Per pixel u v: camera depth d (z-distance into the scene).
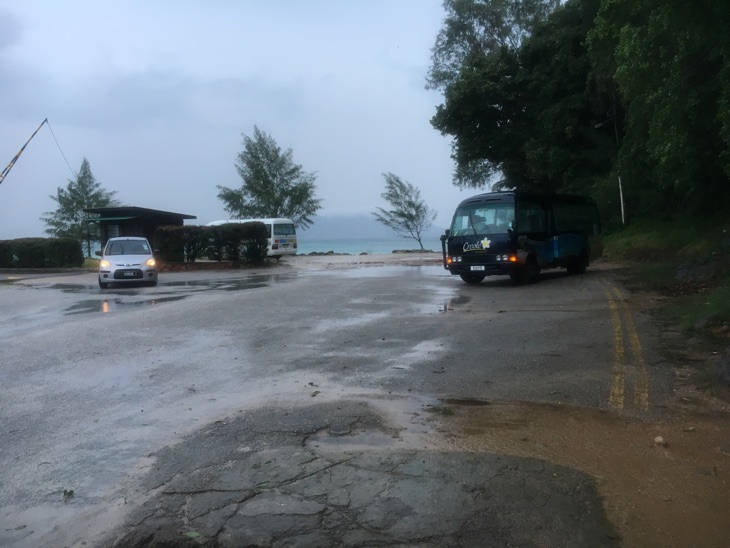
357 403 6.16
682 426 5.37
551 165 30.12
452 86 33.78
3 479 4.64
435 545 3.53
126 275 20.23
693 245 20.39
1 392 7.05
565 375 7.08
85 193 48.69
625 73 13.52
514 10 37.47
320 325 11.13
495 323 10.77
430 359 8.12
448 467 4.52
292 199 51.72
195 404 6.39
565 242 19.44
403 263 30.06
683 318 10.03
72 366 8.32
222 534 3.69
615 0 12.59
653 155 15.13
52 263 30.67
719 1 10.11
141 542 3.67
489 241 17.19
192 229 29.23
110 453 5.09
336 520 3.80
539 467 4.52
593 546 3.53
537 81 30.30
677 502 4.03
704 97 12.42
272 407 6.12
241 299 15.48
